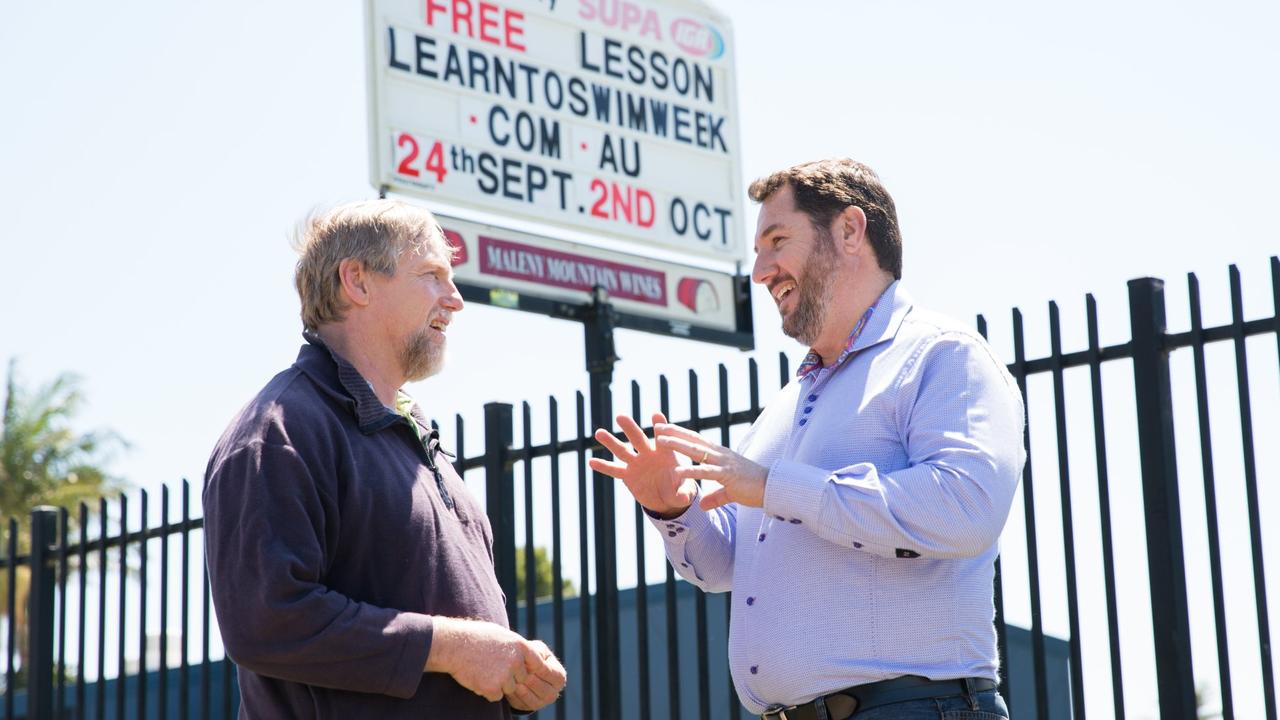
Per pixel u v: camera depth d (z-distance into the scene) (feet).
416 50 22.94
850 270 9.74
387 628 8.44
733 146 27.32
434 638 8.56
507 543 15.65
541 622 30.86
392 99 22.47
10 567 19.44
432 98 23.00
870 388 9.36
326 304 9.43
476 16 23.86
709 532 10.18
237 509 8.50
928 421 8.97
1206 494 11.63
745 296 26.05
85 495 94.02
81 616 18.71
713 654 31.22
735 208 26.96
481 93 23.65
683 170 26.35
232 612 8.36
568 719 30.35
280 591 8.25
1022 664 29.04
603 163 25.12
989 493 8.67
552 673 9.07
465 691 8.95
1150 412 11.91
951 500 8.57
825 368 9.82
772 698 9.21
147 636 17.92
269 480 8.52
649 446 9.78
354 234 9.46
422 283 9.53
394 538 8.95
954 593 8.93
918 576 8.89
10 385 99.40
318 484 8.68
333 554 8.77
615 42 25.86
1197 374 11.81
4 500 91.76
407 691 8.45
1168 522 11.72
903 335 9.48
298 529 8.45
